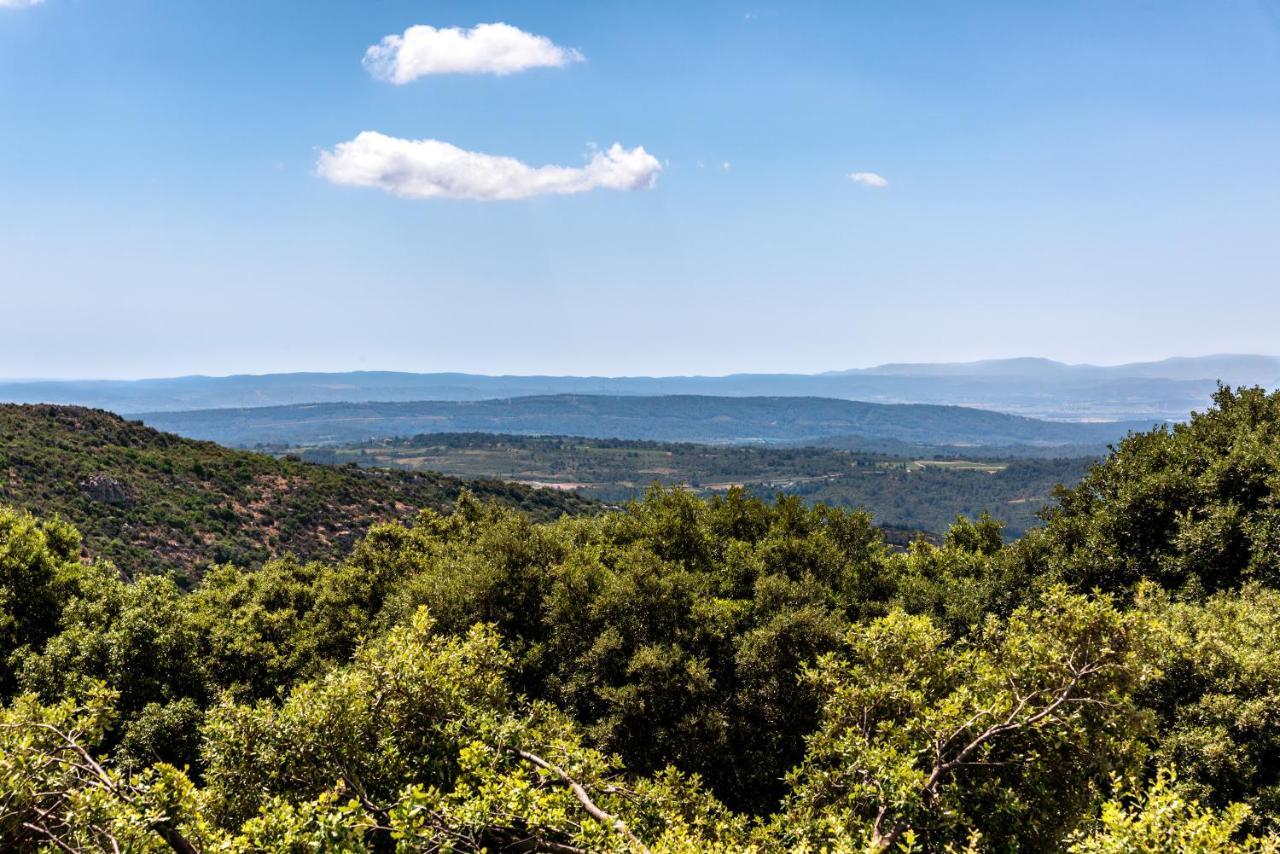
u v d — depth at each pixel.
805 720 14.66
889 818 8.06
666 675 14.89
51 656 17.61
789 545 19.19
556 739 10.02
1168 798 6.32
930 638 9.64
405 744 9.01
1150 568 18.78
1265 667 11.70
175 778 7.34
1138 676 8.16
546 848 7.50
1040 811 8.16
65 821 6.59
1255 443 18.42
